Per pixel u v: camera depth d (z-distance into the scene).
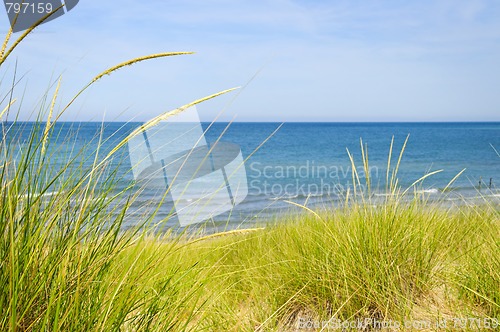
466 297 3.15
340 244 3.64
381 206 3.81
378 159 58.31
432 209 4.56
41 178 1.70
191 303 2.33
